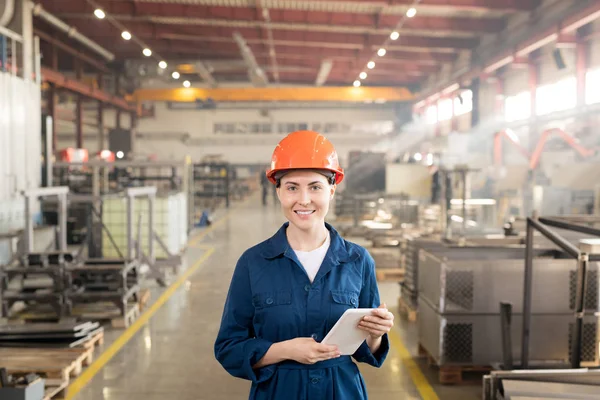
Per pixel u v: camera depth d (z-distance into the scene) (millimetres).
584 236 5980
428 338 4809
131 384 4523
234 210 22828
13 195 8938
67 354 4645
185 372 4816
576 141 13273
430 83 27297
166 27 19172
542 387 2863
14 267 6250
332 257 1781
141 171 21094
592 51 13812
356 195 14391
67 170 14742
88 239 7969
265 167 36406
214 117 36250
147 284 8570
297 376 1740
